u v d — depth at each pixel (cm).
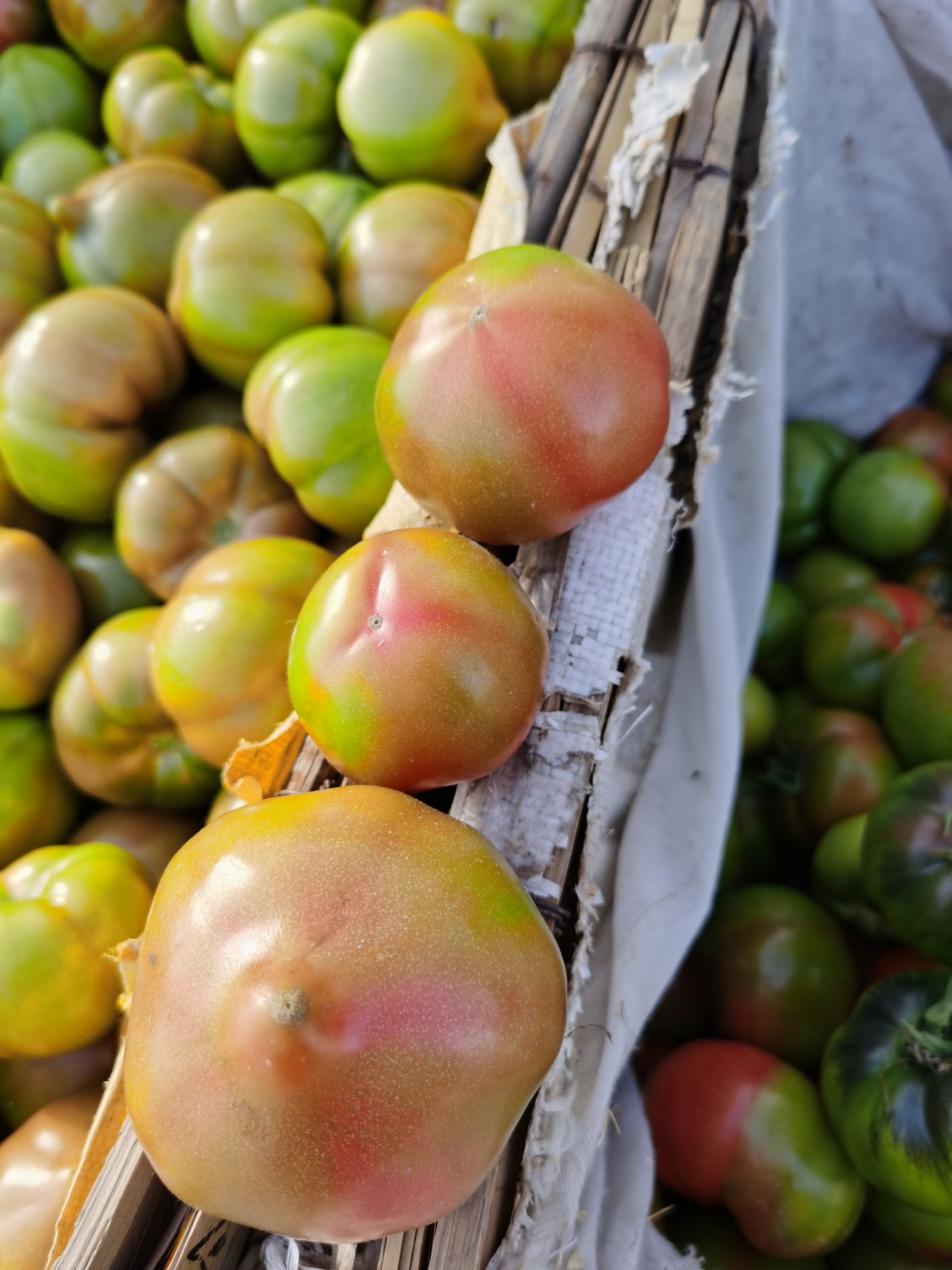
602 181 33
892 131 45
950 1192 30
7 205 47
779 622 49
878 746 43
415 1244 22
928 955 35
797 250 49
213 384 47
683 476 31
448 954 18
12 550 41
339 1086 17
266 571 35
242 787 26
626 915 31
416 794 26
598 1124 26
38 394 40
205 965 18
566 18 47
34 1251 30
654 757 36
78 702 39
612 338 24
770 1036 37
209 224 42
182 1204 25
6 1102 36
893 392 56
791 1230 33
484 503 25
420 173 47
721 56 34
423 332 25
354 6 52
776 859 45
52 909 34
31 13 57
